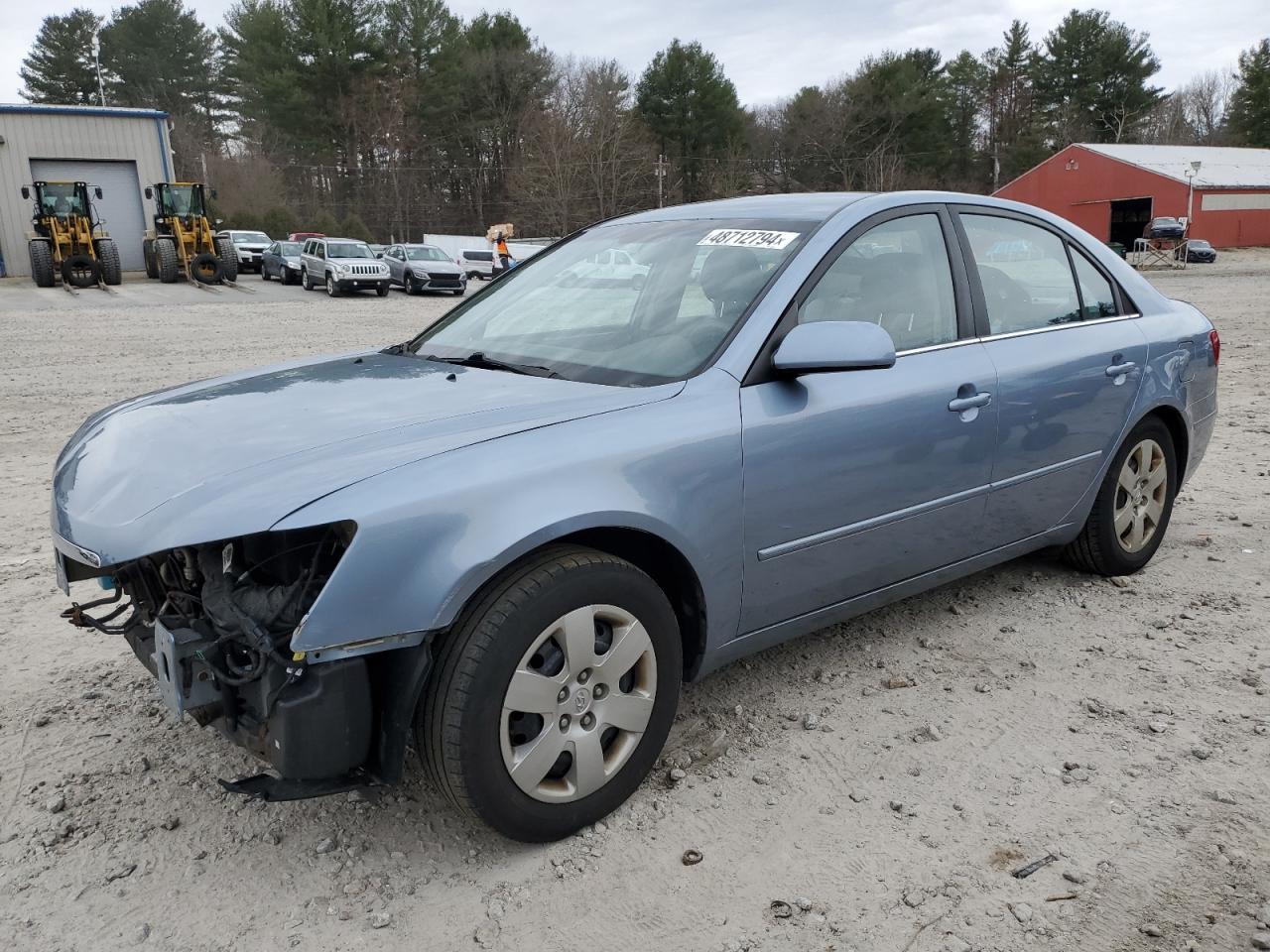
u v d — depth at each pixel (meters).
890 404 3.15
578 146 62.50
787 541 2.96
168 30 78.31
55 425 8.44
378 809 2.73
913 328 3.37
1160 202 49.50
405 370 3.27
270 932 2.26
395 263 29.89
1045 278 3.95
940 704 3.29
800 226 3.29
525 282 3.85
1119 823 2.63
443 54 66.62
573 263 3.78
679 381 2.84
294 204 64.94
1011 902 2.33
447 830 2.64
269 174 65.25
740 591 2.88
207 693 2.32
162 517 2.29
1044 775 2.86
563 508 2.40
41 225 28.06
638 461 2.59
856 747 3.02
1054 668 3.54
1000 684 3.42
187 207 30.27
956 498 3.45
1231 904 2.31
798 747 3.03
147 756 2.99
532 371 3.09
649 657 2.65
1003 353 3.60
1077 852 2.51
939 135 72.94
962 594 4.25
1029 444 3.67
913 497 3.28
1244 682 3.42
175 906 2.35
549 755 2.47
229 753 3.01
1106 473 4.14
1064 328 3.92
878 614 4.05
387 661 2.32
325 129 64.31
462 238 43.97
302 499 2.20
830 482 3.02
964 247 3.62
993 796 2.76
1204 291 25.98
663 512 2.61
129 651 3.75
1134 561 4.40
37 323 18.95
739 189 66.06
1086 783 2.81
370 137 65.50
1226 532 5.05
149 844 2.58
